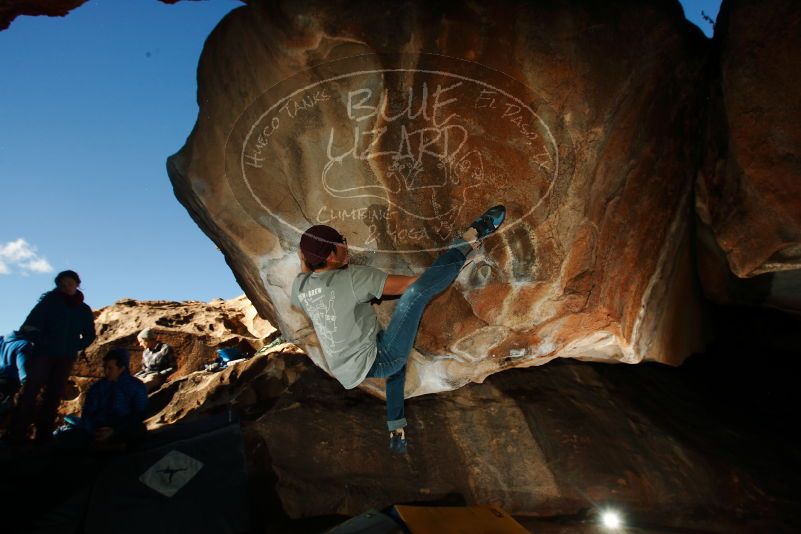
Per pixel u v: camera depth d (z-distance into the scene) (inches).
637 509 136.0
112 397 159.2
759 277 153.9
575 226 116.1
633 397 175.0
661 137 122.2
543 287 118.7
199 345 276.7
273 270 123.8
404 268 116.9
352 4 104.4
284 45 106.4
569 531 126.4
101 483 131.9
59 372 169.0
